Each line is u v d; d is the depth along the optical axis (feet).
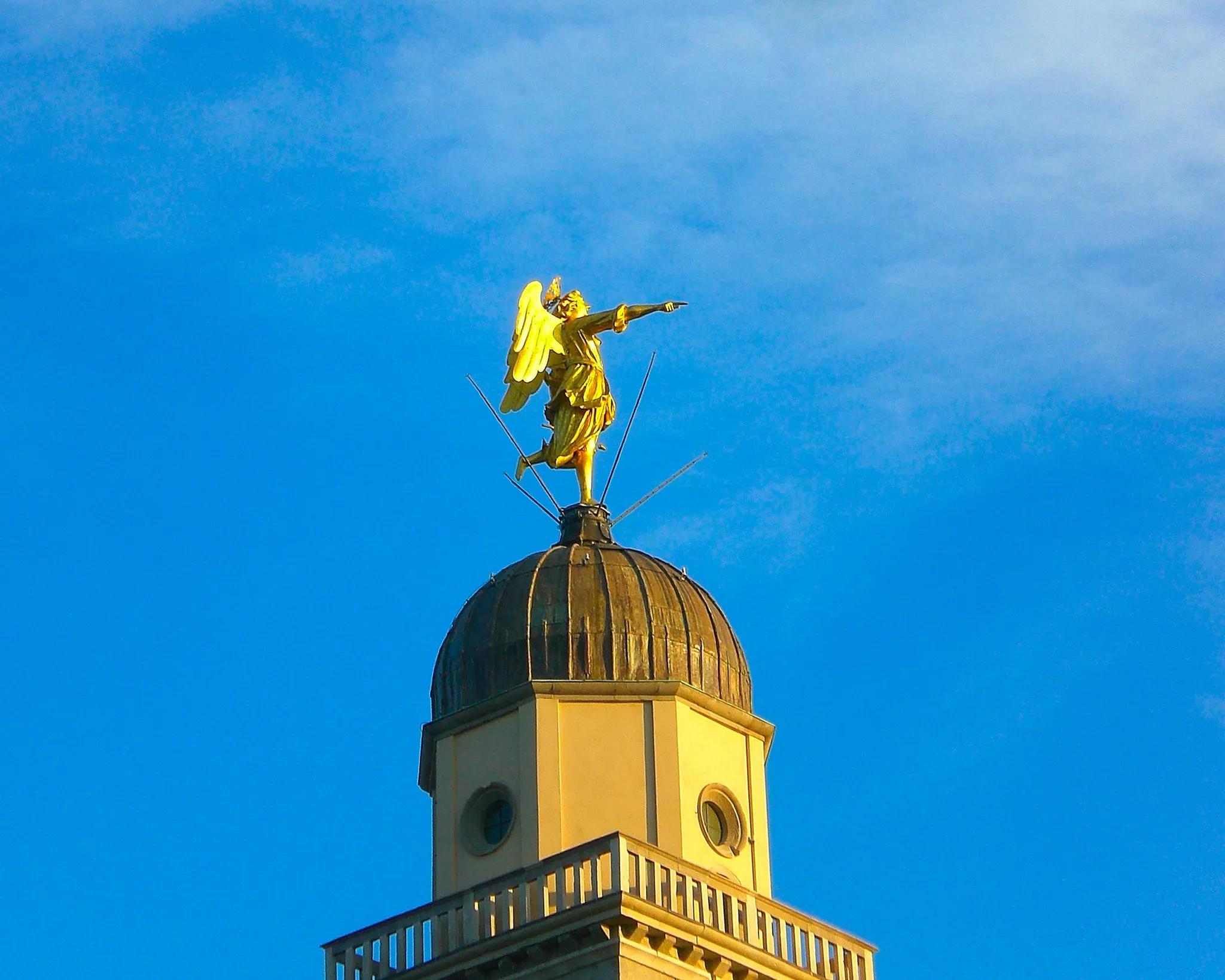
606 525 444.96
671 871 394.52
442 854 417.69
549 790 411.13
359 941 404.57
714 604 435.53
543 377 455.63
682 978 389.60
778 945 405.39
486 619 427.33
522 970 389.80
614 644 420.36
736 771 423.64
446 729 424.46
